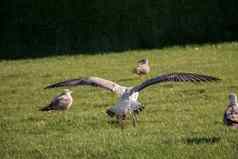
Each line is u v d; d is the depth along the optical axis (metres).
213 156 13.68
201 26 41.69
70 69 30.48
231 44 37.22
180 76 11.89
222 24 41.81
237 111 14.82
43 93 24.33
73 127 18.11
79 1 42.66
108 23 41.72
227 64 29.02
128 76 27.48
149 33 41.09
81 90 24.50
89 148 15.06
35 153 15.13
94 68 30.39
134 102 13.31
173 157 13.80
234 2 42.56
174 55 33.62
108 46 39.88
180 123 17.70
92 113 19.83
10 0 43.03
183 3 42.41
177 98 21.75
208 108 19.81
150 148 14.66
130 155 14.16
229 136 15.39
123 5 42.25
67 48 40.16
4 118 19.88
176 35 41.00
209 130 16.38
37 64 33.34
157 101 21.41
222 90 22.86
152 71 28.38
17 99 23.39
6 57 39.41
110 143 15.43
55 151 15.10
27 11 42.69
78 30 41.56
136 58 33.41
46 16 42.41
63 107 19.83
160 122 18.08
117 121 18.33
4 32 41.91
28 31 41.91
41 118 19.56
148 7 42.12
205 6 42.50
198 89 23.16
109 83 12.94
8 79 28.23
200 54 33.38
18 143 16.28
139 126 17.48
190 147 14.51
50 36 41.53
